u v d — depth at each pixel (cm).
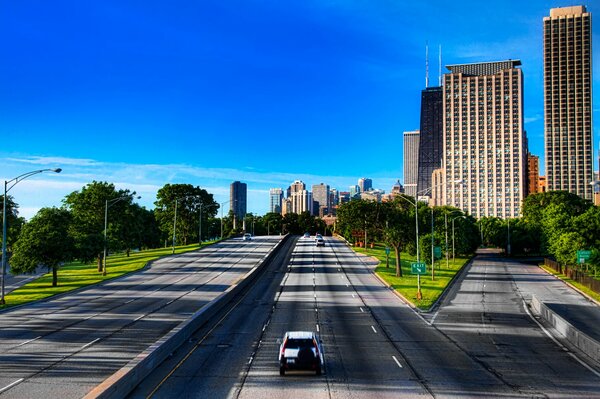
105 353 2789
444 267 9388
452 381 2295
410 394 2089
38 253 6150
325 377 2353
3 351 2841
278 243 12938
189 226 14975
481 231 16388
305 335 2489
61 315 4188
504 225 13888
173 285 6412
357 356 2802
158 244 16388
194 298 5262
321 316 4275
